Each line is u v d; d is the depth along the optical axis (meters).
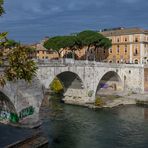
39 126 62.09
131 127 63.84
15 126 57.94
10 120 59.09
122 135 57.59
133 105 91.31
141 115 76.94
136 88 107.25
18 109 58.12
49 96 104.56
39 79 68.69
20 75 18.38
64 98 95.19
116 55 138.88
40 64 70.25
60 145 51.34
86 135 57.44
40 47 162.75
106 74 109.25
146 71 107.44
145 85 107.12
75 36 128.75
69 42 125.38
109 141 53.88
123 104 92.00
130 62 133.25
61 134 57.84
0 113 60.16
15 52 18.25
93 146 51.06
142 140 54.56
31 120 61.06
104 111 81.62
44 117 72.12
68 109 83.44
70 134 57.97
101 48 144.12
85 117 73.50
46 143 51.69
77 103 91.25
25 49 18.80
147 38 133.62
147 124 66.75
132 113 79.25
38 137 53.03
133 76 107.69
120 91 108.56
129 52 134.38
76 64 85.19
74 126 64.12
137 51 131.88
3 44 17.83
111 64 101.12
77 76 87.69
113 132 59.78
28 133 54.00
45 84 72.56
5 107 59.34
